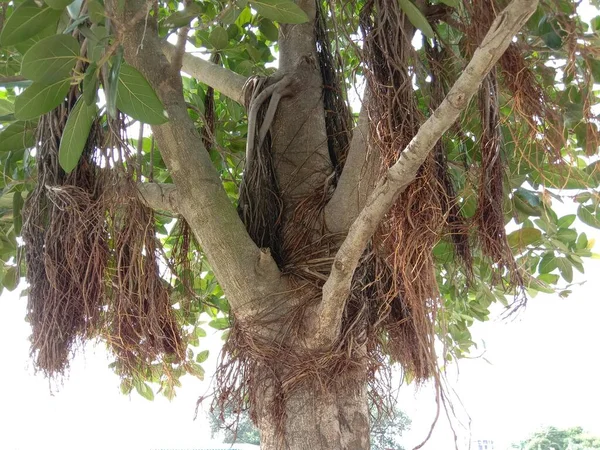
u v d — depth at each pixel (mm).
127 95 1782
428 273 1897
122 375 2820
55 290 2318
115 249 2311
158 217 3402
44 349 2379
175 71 2377
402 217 1883
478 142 2252
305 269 2262
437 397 1729
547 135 2092
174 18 2348
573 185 2746
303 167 2510
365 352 2270
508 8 1392
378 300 2373
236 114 3582
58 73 1699
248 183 2496
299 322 2174
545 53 2229
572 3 2066
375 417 2492
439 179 2105
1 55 3004
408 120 1905
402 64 1929
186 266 2725
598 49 2010
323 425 2088
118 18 1845
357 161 2242
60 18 1889
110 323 2371
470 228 2117
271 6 2074
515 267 2070
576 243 3414
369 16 2086
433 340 1835
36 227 2426
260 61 3738
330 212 2338
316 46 2809
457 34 2529
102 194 2219
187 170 2275
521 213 2768
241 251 2234
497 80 2107
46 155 2398
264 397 2156
